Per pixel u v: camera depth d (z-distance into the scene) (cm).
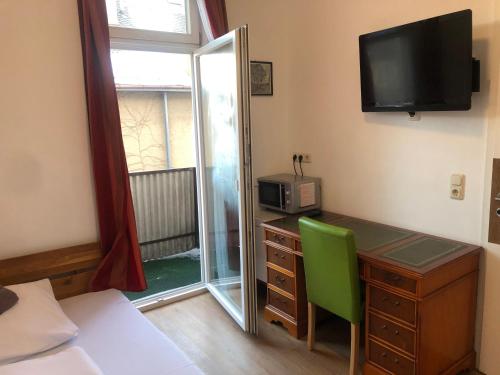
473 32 219
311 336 262
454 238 244
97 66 253
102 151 261
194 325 297
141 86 461
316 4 310
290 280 277
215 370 245
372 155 286
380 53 251
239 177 258
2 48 227
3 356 172
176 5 312
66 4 244
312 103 328
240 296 305
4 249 238
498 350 229
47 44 240
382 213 285
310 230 233
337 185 316
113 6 284
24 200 242
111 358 181
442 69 220
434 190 251
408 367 210
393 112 265
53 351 186
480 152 225
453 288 216
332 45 303
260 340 277
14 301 198
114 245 265
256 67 330
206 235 345
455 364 228
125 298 247
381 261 211
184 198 458
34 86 239
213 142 322
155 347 191
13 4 228
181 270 416
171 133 495
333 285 232
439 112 241
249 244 266
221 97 296
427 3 240
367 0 273
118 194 265
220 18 299
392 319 213
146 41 294
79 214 263
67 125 252
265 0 329
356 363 231
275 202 325
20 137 237
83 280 262
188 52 319
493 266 225
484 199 225
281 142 356
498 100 211
